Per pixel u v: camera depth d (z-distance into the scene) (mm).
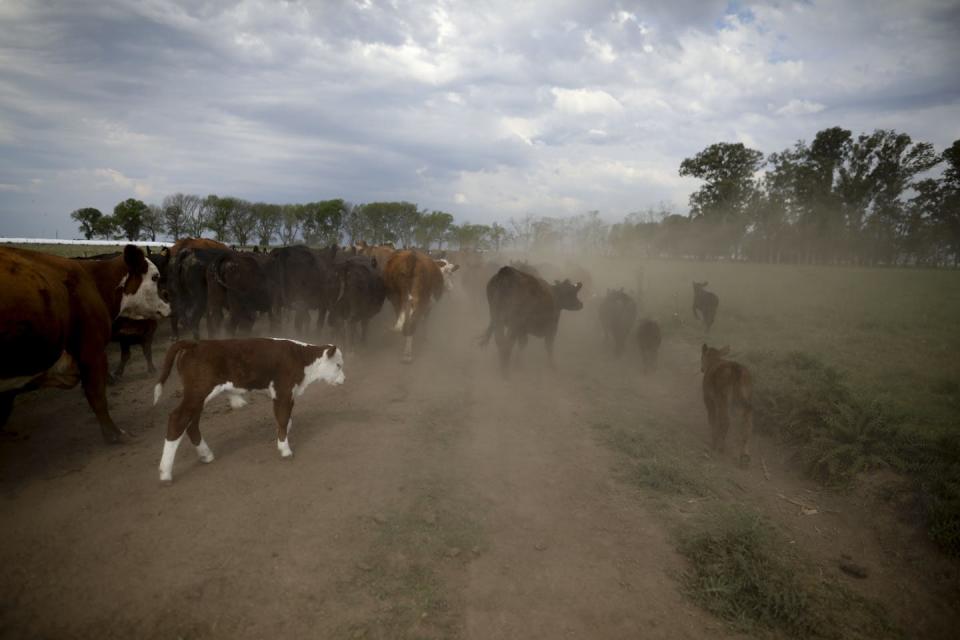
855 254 62500
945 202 55844
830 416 6223
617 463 5898
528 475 5562
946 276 35219
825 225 59000
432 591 3689
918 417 6406
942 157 56438
